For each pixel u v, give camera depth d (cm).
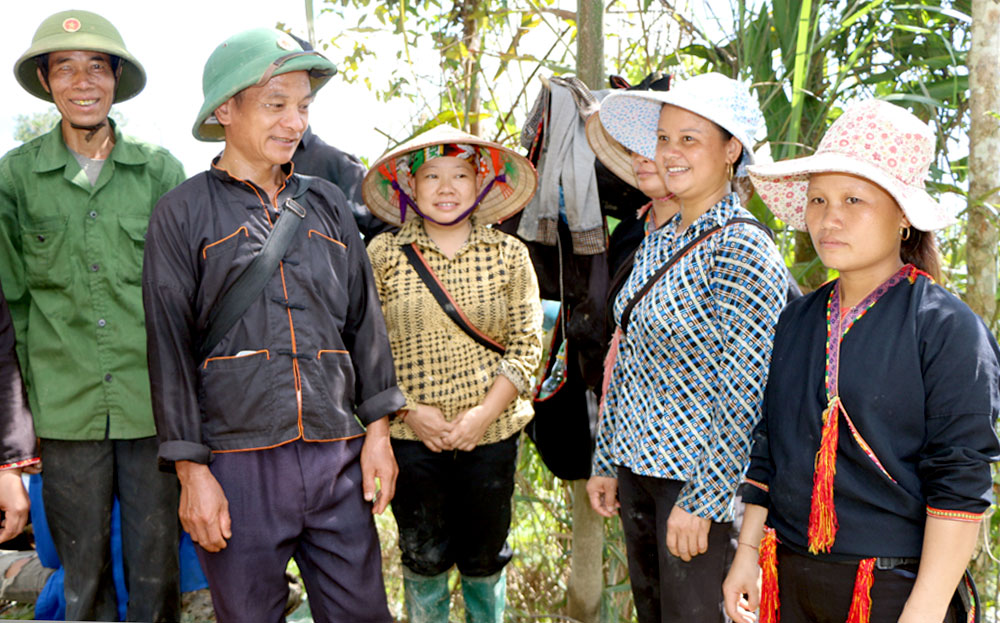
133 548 244
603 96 254
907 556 147
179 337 185
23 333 240
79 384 235
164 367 183
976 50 248
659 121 202
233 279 186
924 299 150
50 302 235
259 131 186
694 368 193
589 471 267
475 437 232
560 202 253
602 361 245
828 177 155
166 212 187
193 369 187
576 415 264
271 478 188
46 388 235
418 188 236
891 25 276
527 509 340
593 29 271
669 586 199
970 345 142
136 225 237
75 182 232
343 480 196
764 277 180
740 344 180
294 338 188
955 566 140
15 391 218
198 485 183
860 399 150
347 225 204
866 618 148
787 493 161
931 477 143
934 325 146
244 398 185
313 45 265
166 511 246
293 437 187
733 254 183
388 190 247
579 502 281
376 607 198
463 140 227
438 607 251
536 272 256
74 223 232
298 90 189
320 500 192
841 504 153
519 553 327
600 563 286
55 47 220
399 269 238
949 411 142
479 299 236
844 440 153
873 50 297
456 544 249
